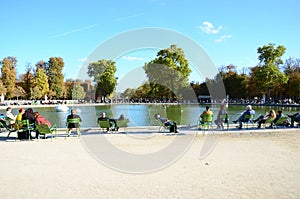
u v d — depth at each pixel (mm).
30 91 59750
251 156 8117
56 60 66000
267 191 5234
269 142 10297
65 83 69312
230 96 62375
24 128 10820
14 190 5309
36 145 9750
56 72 65750
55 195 5062
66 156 8086
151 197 4965
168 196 5008
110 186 5559
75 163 7316
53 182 5785
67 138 11148
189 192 5203
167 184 5680
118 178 6090
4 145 9773
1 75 56906
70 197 4965
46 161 7504
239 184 5629
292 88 50406
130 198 4922
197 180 5922
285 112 31312
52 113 32062
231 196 4988
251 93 60000
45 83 61250
